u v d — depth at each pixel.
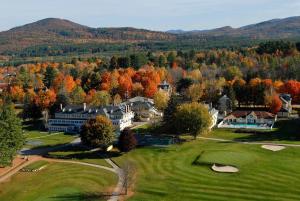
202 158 139.50
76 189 119.50
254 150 150.25
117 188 119.56
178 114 168.75
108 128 159.12
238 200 105.81
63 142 178.75
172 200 107.94
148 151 155.00
